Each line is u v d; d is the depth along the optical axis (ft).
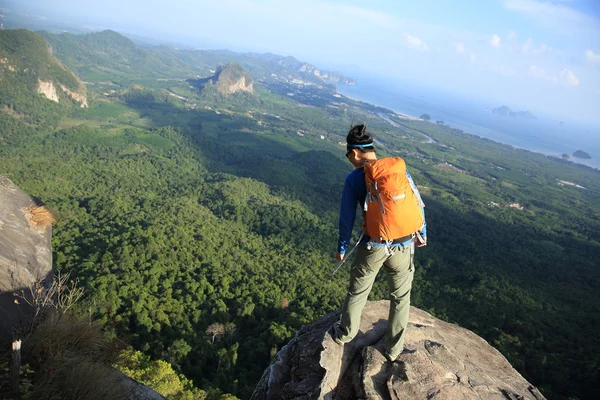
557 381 103.35
